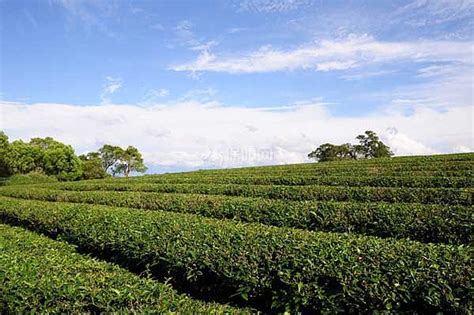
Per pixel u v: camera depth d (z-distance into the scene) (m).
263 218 13.30
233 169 38.94
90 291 5.62
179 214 11.94
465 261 6.40
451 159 29.94
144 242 9.15
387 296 6.07
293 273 6.94
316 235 8.47
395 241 7.86
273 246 7.68
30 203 17.20
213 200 15.27
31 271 6.37
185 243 8.60
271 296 7.15
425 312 5.98
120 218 11.27
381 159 35.94
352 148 69.69
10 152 59.91
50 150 62.28
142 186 24.97
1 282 5.89
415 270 6.25
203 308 5.93
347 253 7.00
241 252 7.73
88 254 10.40
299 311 6.77
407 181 19.75
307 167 33.91
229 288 7.70
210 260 7.88
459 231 10.26
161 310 5.20
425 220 10.84
